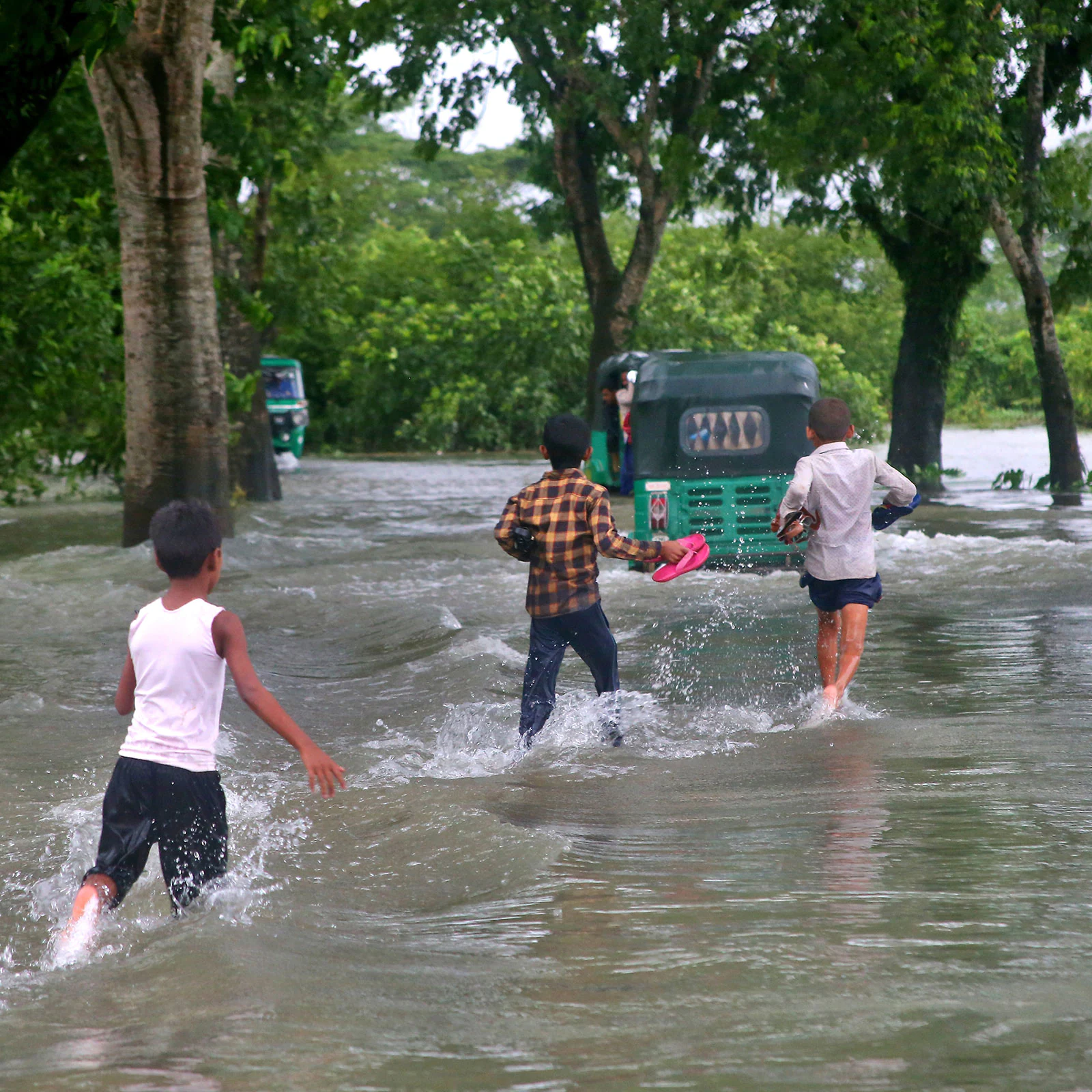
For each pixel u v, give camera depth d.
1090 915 8.62
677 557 17.02
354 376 132.75
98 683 23.19
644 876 10.36
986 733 16.44
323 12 66.12
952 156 56.59
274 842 12.57
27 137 27.11
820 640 20.25
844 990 7.29
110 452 57.72
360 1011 7.33
